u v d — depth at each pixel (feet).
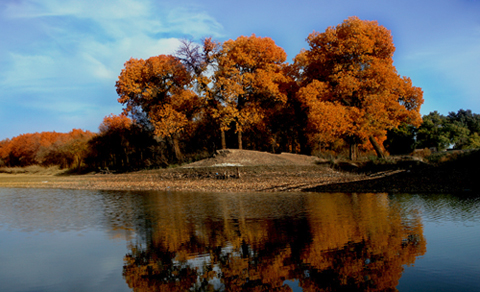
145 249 34.71
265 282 25.77
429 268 27.20
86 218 50.57
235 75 126.93
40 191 92.68
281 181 91.81
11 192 90.94
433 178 80.07
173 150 149.48
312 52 128.77
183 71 132.46
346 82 115.03
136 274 28.22
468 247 31.76
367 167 108.88
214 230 41.14
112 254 33.35
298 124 141.79
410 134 167.43
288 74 139.85
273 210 52.47
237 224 43.78
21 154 259.80
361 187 75.20
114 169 160.45
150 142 156.87
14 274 28.53
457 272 26.27
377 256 30.25
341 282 25.09
